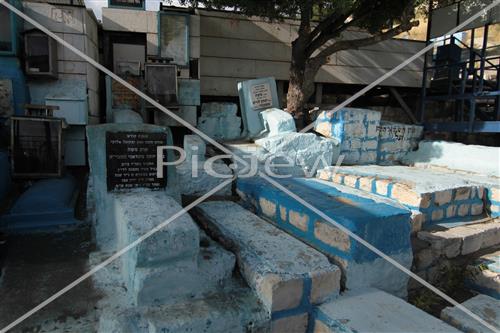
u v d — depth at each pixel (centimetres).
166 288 233
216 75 983
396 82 1129
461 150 653
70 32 701
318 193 354
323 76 1073
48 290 281
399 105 1219
